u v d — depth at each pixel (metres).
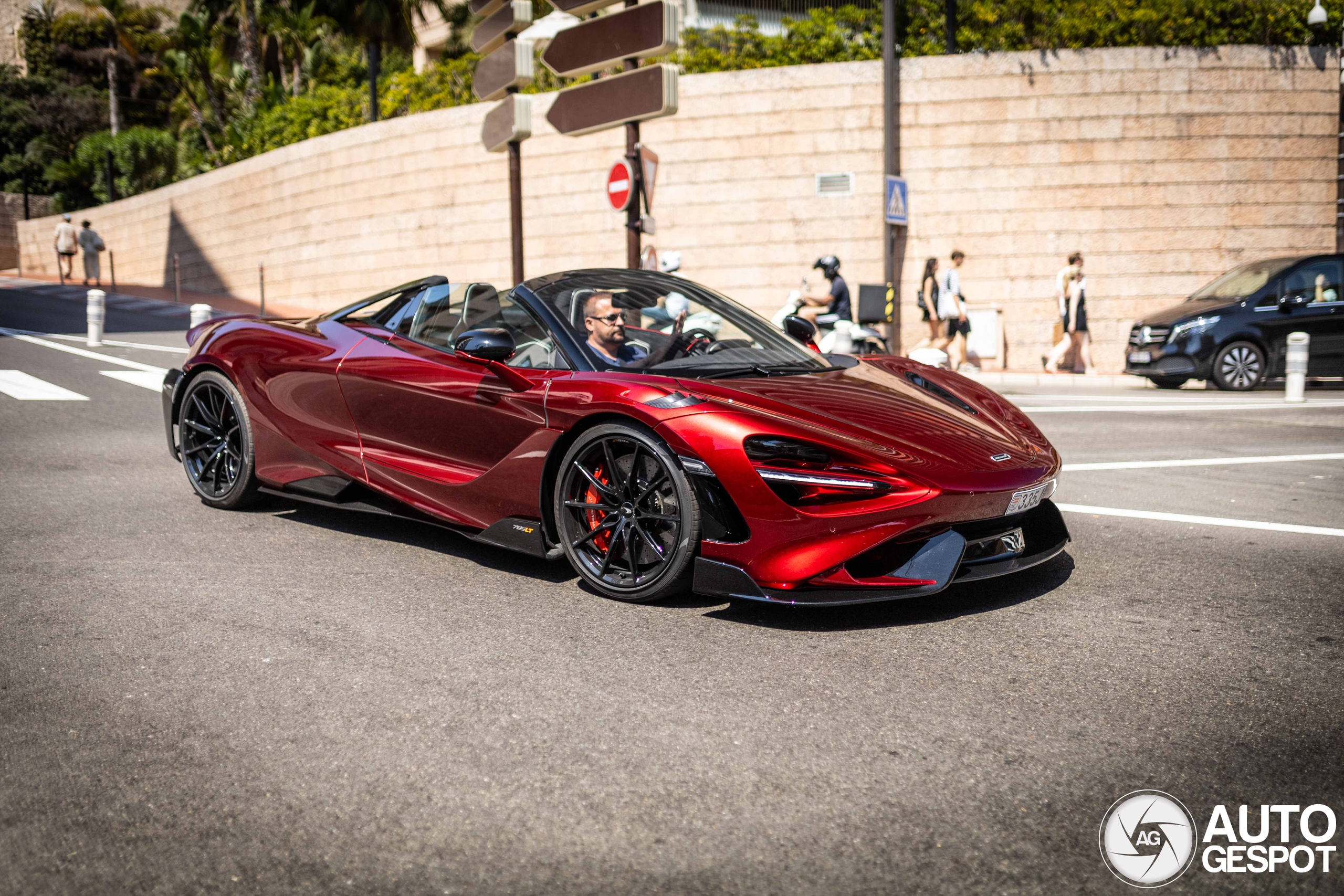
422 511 3.98
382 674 2.75
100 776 2.18
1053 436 7.44
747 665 2.84
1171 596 3.49
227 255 23.47
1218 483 5.59
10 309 17.19
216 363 4.57
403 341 4.15
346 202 19.78
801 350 4.20
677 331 3.94
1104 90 14.55
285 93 26.55
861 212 15.18
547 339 3.76
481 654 2.91
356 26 25.52
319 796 2.11
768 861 1.88
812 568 3.08
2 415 7.20
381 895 1.78
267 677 2.72
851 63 15.04
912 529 3.09
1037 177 14.72
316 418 4.27
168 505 4.73
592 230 16.75
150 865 1.86
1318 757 2.29
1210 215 14.62
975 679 2.74
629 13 8.46
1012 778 2.19
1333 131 14.61
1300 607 3.36
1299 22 14.74
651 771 2.22
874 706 2.56
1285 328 11.33
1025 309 14.86
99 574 3.62
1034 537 3.65
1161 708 2.55
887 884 1.81
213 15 28.86
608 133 16.41
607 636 3.06
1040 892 1.78
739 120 15.48
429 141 18.33
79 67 45.88
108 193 32.81
